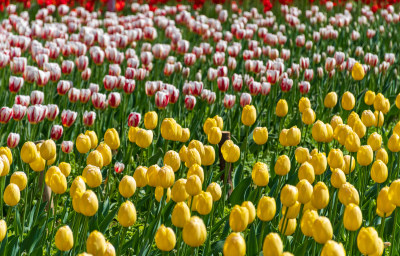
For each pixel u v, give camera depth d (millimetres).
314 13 21297
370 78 12570
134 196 7762
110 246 4531
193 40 17250
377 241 4496
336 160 5930
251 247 5500
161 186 5445
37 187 7109
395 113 11406
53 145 5992
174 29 15336
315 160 5875
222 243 6035
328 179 7305
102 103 9406
